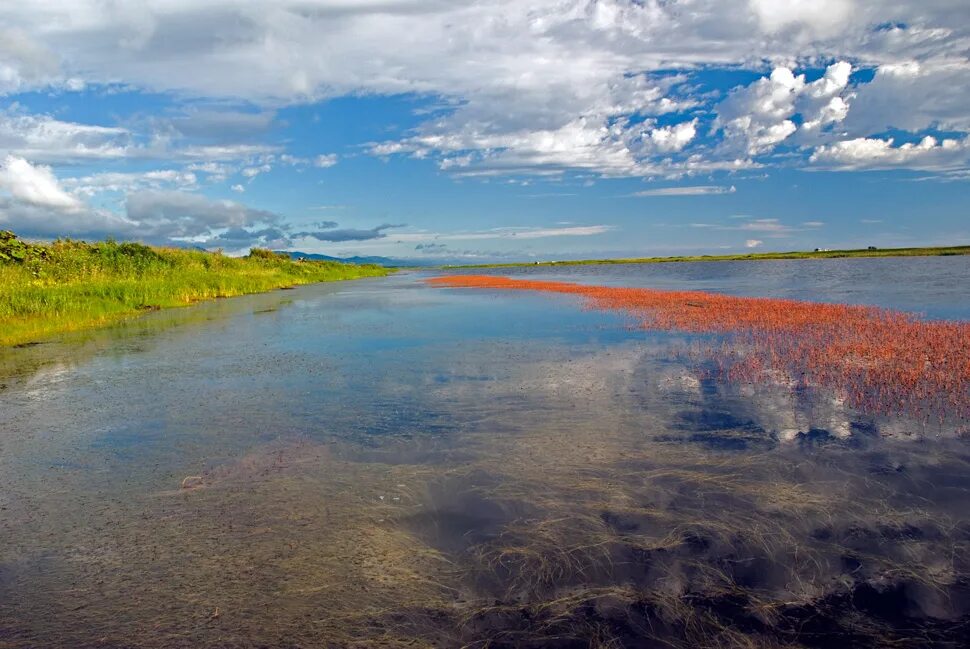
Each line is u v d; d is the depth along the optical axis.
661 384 8.76
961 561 3.79
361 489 5.16
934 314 17.30
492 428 6.79
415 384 9.16
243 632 3.29
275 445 6.38
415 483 5.26
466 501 4.86
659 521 4.43
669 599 3.49
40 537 4.46
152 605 3.57
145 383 9.64
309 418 7.38
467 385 9.00
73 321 17.64
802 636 3.17
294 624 3.35
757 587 3.60
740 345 12.02
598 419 7.04
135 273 28.03
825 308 18.70
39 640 3.26
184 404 8.24
